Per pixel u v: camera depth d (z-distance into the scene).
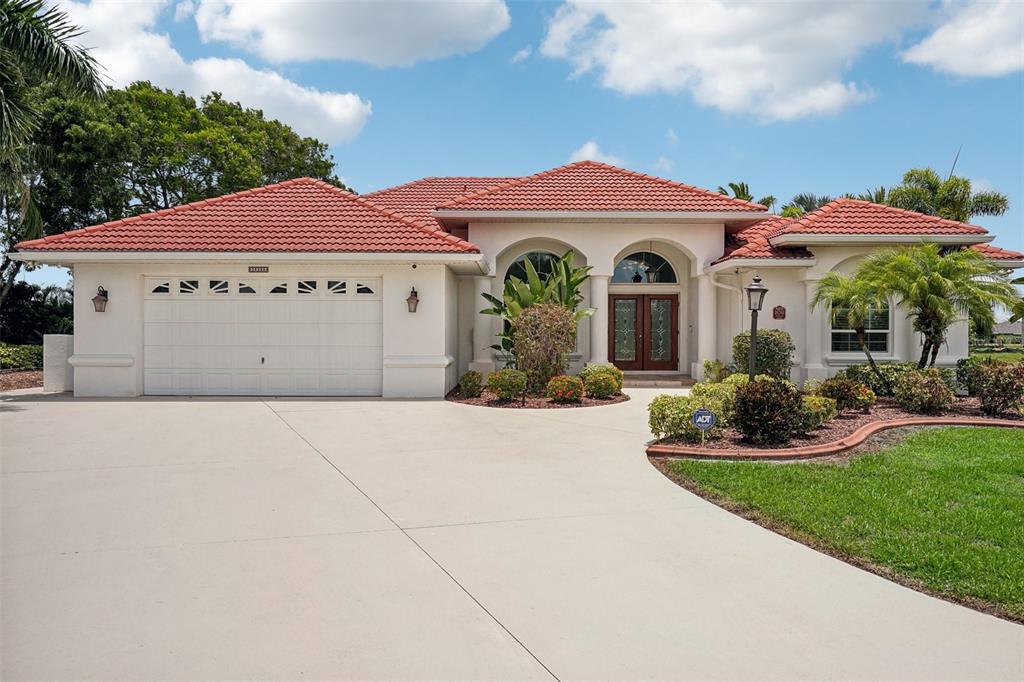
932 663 3.88
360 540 5.91
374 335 16.05
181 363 15.99
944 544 5.72
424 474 8.37
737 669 3.81
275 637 4.14
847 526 6.20
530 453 9.66
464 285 19.69
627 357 20.81
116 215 26.88
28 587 4.86
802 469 8.42
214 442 10.36
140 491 7.48
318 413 13.41
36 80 15.62
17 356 23.05
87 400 15.26
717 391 11.20
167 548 5.68
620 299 20.81
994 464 8.60
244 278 15.97
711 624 4.36
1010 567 5.21
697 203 18.53
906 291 13.81
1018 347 42.84
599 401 15.40
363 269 15.94
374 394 16.06
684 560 5.48
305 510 6.79
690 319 20.62
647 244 20.67
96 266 15.77
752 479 7.87
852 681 3.69
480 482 7.97
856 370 15.38
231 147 32.59
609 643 4.10
